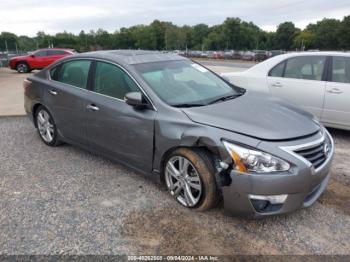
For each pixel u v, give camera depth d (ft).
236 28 337.93
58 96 14.75
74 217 10.22
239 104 11.43
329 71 17.74
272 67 19.80
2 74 61.26
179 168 10.62
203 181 9.88
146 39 348.18
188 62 14.46
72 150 15.98
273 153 8.91
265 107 11.25
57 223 9.91
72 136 14.65
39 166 14.10
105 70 13.02
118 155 12.61
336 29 260.42
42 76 16.11
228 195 9.44
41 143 17.11
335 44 261.03
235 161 9.08
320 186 10.37
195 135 9.80
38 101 16.10
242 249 8.82
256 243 9.06
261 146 8.98
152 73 12.34
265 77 19.89
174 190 10.98
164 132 10.57
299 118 10.62
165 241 9.11
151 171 11.55
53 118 15.48
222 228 9.68
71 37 339.77
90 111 13.14
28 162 14.56
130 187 12.14
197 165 9.92
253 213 9.27
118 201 11.17
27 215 10.34
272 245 8.98
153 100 11.20
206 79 13.61
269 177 8.82
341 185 12.35
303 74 18.60
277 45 329.72
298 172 8.93
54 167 13.98
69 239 9.18
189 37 363.56
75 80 14.29
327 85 17.57
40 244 8.97
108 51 14.28
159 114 10.89
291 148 9.13
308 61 18.53
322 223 9.96
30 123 21.45
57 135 15.74
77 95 13.74
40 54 64.64
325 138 10.44
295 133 9.57
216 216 10.27
